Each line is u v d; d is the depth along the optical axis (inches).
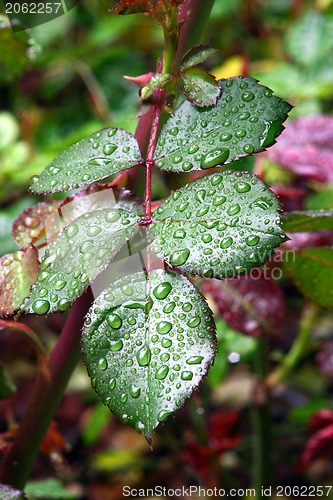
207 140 12.8
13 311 13.3
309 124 21.1
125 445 34.0
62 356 14.3
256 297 18.0
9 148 29.5
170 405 11.6
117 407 11.7
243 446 30.2
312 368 32.9
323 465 31.3
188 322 11.9
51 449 15.9
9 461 14.7
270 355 24.6
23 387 34.5
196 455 24.1
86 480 32.0
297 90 28.9
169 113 13.3
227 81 13.1
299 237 17.5
